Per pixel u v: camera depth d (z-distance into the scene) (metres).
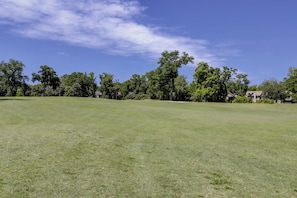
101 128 12.62
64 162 6.55
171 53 75.62
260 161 7.58
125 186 5.19
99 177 5.61
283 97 91.44
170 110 26.47
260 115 24.92
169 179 5.71
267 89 94.06
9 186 4.92
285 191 5.36
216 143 9.97
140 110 24.75
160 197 4.76
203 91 72.94
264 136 11.77
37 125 12.79
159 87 80.31
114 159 7.07
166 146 9.05
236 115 23.78
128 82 95.12
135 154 7.73
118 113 21.00
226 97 77.88
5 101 29.23
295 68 77.88
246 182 5.78
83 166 6.30
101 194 4.75
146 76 91.06
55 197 4.54
